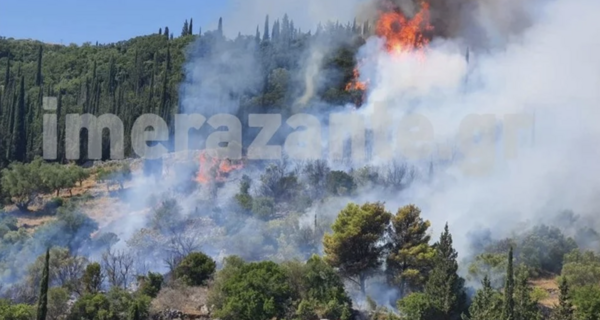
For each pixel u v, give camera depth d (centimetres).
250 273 8181
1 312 7588
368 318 8106
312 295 8188
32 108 19425
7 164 17088
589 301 7638
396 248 9012
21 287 8975
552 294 8838
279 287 8088
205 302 8319
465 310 7944
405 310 7806
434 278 8025
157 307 8181
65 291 8100
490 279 8694
